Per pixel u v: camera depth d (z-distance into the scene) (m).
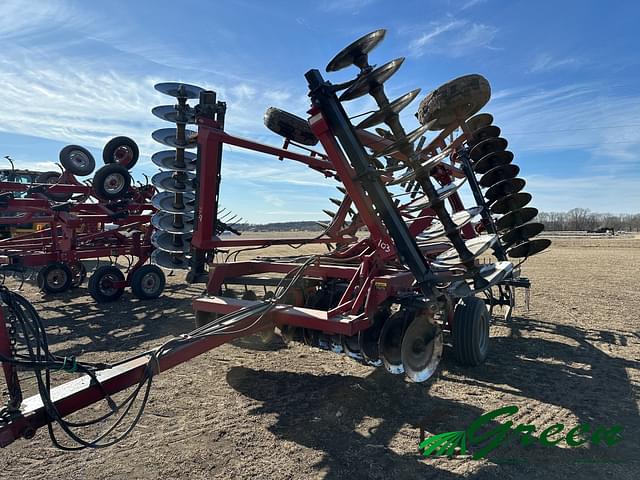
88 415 3.77
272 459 3.07
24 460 3.07
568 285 10.91
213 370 4.82
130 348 5.70
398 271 4.30
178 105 5.95
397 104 3.51
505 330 6.57
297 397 4.13
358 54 3.45
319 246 16.39
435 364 3.95
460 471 2.93
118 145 10.22
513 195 6.24
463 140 4.18
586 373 4.77
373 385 4.42
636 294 9.62
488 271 4.24
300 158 5.55
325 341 4.22
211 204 5.01
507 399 4.09
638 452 3.17
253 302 4.36
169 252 6.16
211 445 3.26
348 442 3.31
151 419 3.68
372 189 3.58
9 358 2.19
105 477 2.87
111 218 8.91
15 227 14.10
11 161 11.62
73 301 8.78
